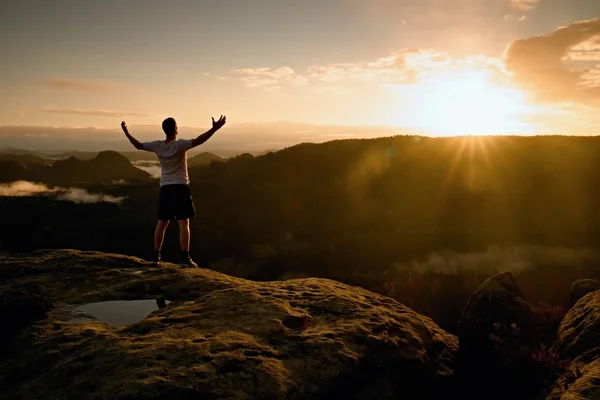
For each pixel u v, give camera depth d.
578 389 4.91
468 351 8.18
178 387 4.76
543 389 6.90
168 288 8.16
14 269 9.10
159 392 4.68
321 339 6.13
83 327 6.45
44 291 8.05
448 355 7.75
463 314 9.72
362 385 5.91
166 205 8.72
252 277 128.38
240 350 5.58
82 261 9.48
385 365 6.32
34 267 9.17
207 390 4.81
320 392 5.27
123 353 5.46
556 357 7.36
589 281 10.87
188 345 5.62
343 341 6.20
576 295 10.69
